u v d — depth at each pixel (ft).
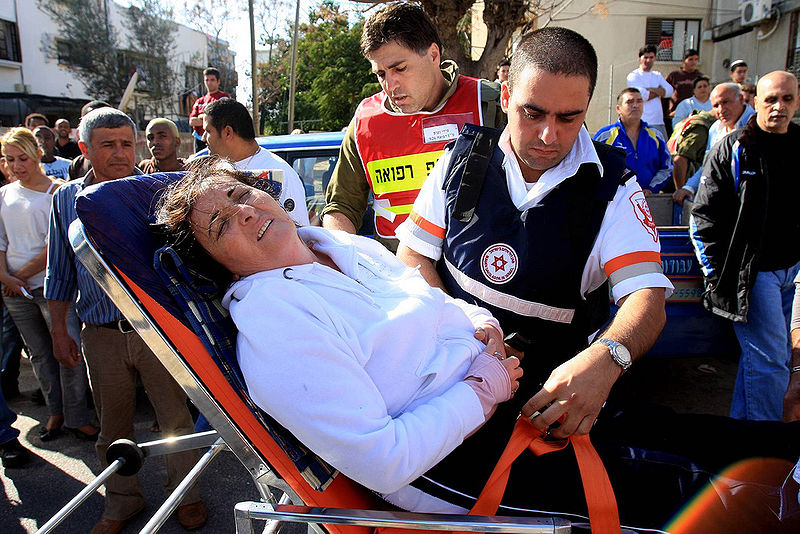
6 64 73.56
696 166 18.57
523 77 4.96
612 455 4.67
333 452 4.03
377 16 7.63
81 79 80.48
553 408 4.48
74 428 11.53
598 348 4.72
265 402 4.13
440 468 4.77
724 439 5.04
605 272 5.37
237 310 4.36
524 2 32.17
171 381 8.52
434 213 6.14
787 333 9.77
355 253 5.23
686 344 10.72
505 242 5.48
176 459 8.68
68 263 8.56
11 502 9.66
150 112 85.97
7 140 11.15
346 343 4.33
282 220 4.83
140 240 4.66
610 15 54.44
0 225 11.28
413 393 4.61
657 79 27.61
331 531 4.24
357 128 8.62
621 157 5.40
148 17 84.02
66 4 77.82
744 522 4.44
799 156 9.19
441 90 8.27
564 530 3.90
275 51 93.45
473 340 5.15
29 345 11.58
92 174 8.79
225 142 9.93
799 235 9.31
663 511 4.41
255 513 4.19
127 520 8.93
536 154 5.16
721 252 9.62
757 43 51.01
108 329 8.17
